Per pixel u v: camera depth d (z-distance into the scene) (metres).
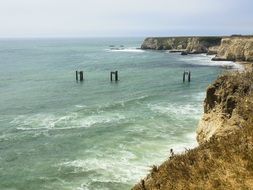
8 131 29.47
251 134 8.81
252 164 7.58
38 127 30.59
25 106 39.66
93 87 53.41
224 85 21.69
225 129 16.36
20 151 24.47
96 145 25.00
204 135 21.72
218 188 7.15
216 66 77.94
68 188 18.20
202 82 56.72
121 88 51.84
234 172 7.50
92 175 19.58
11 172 20.73
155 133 27.23
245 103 16.50
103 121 31.95
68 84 57.06
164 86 52.88
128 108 37.34
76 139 26.73
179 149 23.05
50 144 25.81
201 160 8.49
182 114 33.56
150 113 34.47
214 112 21.94
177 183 7.82
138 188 9.01
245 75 21.78
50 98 44.41
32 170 20.92
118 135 27.14
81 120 32.66
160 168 9.38
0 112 36.66
